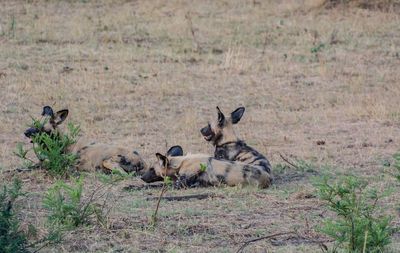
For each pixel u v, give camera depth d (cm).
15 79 2509
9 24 3238
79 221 1092
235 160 1551
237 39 3234
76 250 992
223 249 998
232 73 2772
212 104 2405
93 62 2798
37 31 3159
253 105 2411
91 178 1470
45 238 967
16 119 2114
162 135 2014
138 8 3694
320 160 1720
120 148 1552
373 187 1402
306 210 1230
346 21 3528
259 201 1288
